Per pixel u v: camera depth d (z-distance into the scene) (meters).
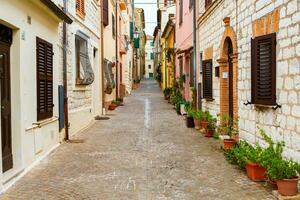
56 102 9.35
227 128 9.28
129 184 6.12
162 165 7.42
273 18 6.59
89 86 14.00
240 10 8.62
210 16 12.26
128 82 34.59
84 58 12.87
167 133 11.65
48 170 7.03
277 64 6.47
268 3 6.83
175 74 24.08
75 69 11.74
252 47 7.37
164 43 35.62
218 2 10.85
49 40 8.72
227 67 10.64
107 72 18.94
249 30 7.97
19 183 6.18
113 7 22.84
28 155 7.12
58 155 8.37
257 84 7.15
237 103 9.04
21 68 6.79
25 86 7.02
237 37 8.91
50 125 8.78
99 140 10.36
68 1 10.71
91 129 12.57
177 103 17.94
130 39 37.88
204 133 11.34
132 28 41.19
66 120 10.22
